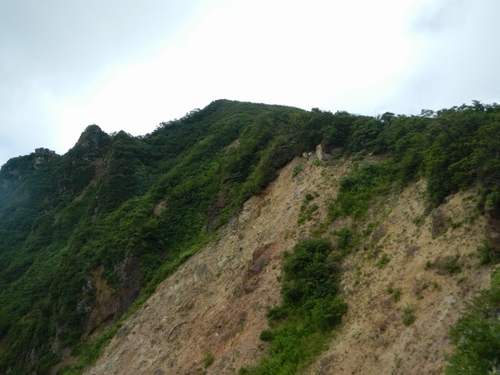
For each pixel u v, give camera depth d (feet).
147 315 88.99
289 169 93.71
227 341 61.52
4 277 163.02
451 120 60.34
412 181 61.93
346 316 49.78
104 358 87.51
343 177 75.20
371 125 81.71
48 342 113.91
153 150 204.64
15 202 225.76
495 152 44.70
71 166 224.94
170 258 112.37
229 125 177.27
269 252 70.33
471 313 33.30
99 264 122.21
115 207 162.20
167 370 66.64
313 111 101.40
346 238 61.57
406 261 48.21
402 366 36.32
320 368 44.57
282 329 54.95
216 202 115.44
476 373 26.25
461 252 41.91
